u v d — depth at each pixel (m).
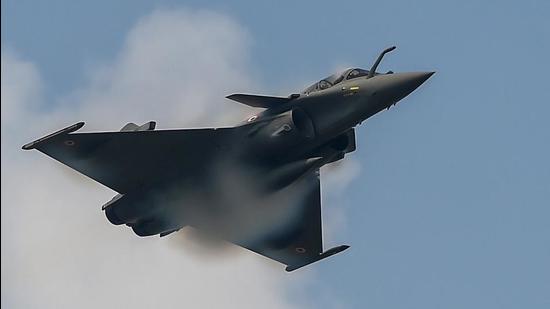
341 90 77.44
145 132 78.25
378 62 78.25
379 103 76.88
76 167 81.50
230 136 78.94
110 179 82.56
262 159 79.19
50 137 77.75
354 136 81.88
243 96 78.44
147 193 82.69
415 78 76.12
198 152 79.94
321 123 77.75
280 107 78.88
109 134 78.12
